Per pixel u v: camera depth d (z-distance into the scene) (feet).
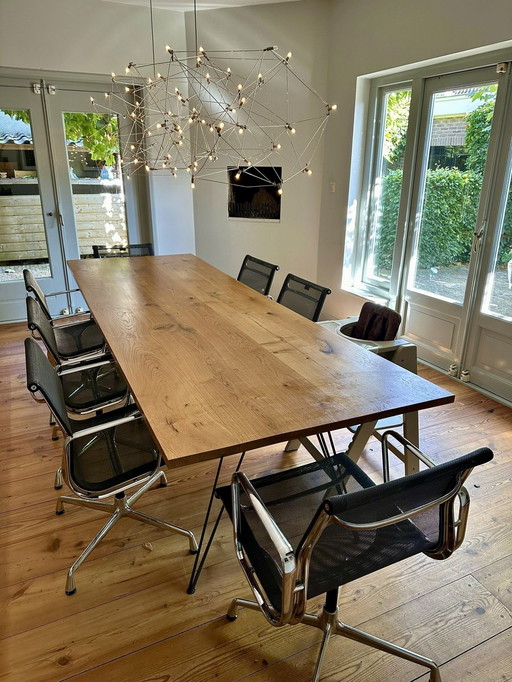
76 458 5.71
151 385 5.21
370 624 5.27
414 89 11.39
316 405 4.84
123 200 15.60
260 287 10.55
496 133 9.60
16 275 14.87
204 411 4.68
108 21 13.57
